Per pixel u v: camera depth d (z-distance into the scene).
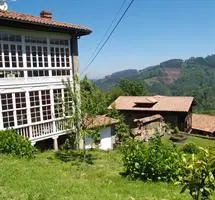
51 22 22.17
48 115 22.69
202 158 6.05
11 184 10.58
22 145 17.55
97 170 17.09
